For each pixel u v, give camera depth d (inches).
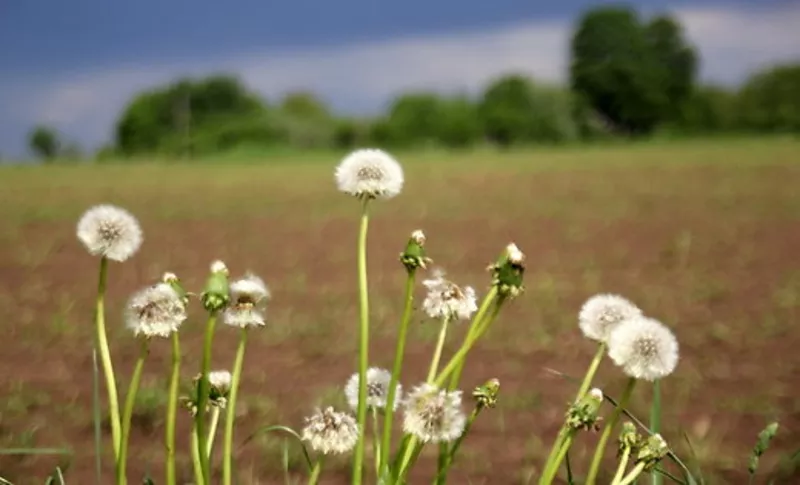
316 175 1266.0
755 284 430.0
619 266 484.7
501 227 651.5
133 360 297.3
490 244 569.0
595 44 3356.3
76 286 449.7
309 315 368.5
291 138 2659.9
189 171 1429.6
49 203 868.0
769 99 3164.4
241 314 85.5
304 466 199.0
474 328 84.0
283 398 255.3
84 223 86.0
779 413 241.6
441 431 80.2
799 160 1263.5
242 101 2938.0
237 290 86.2
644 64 3321.9
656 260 501.0
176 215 757.3
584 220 681.0
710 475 191.0
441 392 81.7
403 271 479.2
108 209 87.0
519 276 83.2
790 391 263.0
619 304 89.2
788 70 3161.9
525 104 2923.2
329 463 200.5
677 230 616.7
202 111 2881.4
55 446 213.9
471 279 442.0
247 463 199.0
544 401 252.1
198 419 84.2
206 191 1008.9
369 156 88.4
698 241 564.7
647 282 438.3
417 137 2738.7
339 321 357.1
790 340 324.5
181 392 246.2
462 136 2753.4
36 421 234.1
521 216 712.4
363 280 87.4
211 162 1803.6
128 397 82.9
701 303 389.4
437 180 1095.0
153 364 292.0
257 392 261.7
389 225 674.2
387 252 546.0
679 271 466.9
